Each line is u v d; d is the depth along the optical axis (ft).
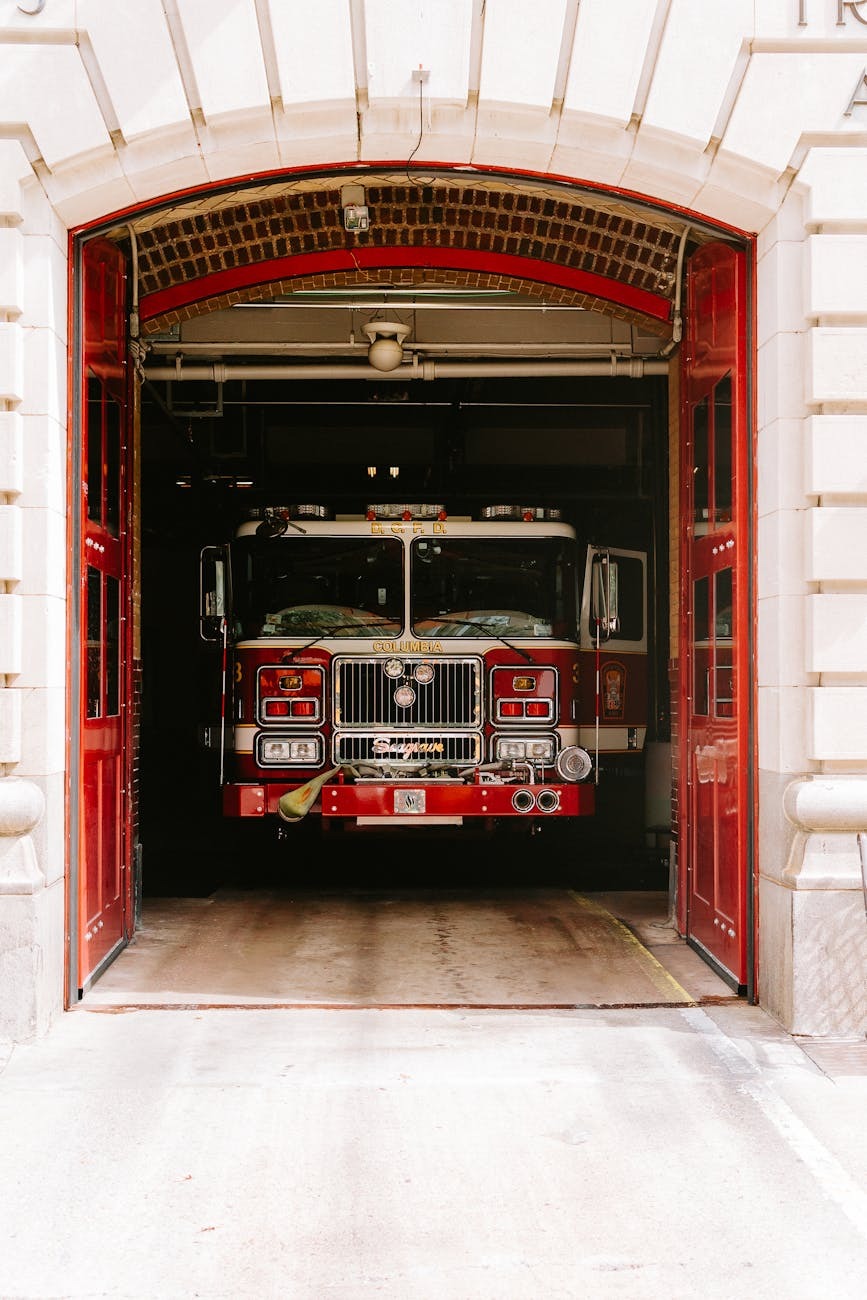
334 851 42.24
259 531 32.68
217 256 27.02
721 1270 11.69
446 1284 11.44
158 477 48.98
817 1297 11.23
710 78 19.26
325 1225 12.58
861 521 18.95
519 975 22.80
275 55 19.08
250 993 21.43
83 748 20.99
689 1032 18.90
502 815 30.96
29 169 18.94
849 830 18.75
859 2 19.19
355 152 19.94
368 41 19.10
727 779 22.00
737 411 21.03
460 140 19.69
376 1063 17.48
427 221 26.68
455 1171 13.87
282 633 32.48
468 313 37.19
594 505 47.14
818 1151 14.40
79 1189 13.41
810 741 19.01
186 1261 11.85
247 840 40.24
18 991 18.33
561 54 19.26
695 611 24.80
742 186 19.62
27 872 18.52
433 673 32.35
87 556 21.26
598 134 19.63
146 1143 14.65
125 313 24.95
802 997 18.63
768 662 19.93
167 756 60.08
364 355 38.06
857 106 19.26
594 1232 12.44
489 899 30.91
